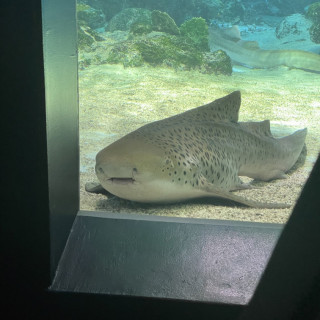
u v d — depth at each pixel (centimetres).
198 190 303
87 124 605
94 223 212
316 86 1116
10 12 122
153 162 275
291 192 364
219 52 1197
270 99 907
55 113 154
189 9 1955
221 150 340
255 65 1470
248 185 371
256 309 84
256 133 393
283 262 73
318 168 65
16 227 155
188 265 188
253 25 2364
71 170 203
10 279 167
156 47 1143
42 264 164
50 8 134
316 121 730
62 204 182
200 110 350
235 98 367
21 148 140
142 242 200
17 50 127
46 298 172
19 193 148
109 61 1116
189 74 1109
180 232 207
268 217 287
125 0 1912
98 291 172
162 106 768
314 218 68
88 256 190
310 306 68
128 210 293
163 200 301
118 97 821
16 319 176
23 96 133
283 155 412
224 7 2309
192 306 170
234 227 213
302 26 1941
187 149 305
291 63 1425
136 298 171
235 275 182
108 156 276
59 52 154
